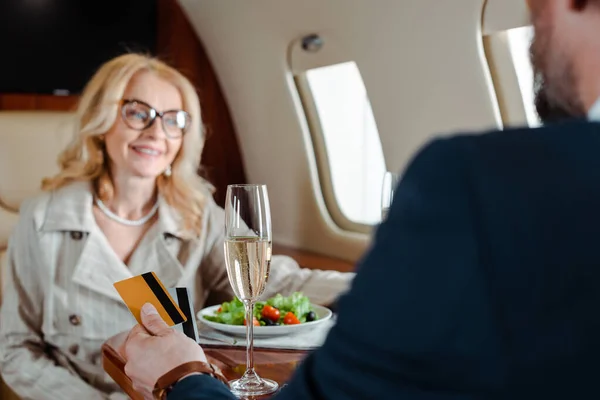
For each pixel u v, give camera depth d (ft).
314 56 8.57
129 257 6.11
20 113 7.83
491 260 1.62
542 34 1.95
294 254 9.51
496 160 1.70
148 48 10.71
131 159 5.92
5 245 7.48
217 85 10.62
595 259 1.60
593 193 1.65
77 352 5.77
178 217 6.18
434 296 1.65
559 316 1.59
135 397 3.68
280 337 4.47
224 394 2.60
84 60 10.49
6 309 5.94
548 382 1.57
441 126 7.29
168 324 3.50
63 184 6.14
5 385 6.75
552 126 1.77
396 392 1.67
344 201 9.50
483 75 6.66
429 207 1.70
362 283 1.78
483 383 1.60
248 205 3.84
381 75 7.70
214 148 10.68
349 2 7.57
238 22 9.29
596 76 1.84
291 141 9.64
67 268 5.85
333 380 1.79
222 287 6.46
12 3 10.11
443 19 6.70
